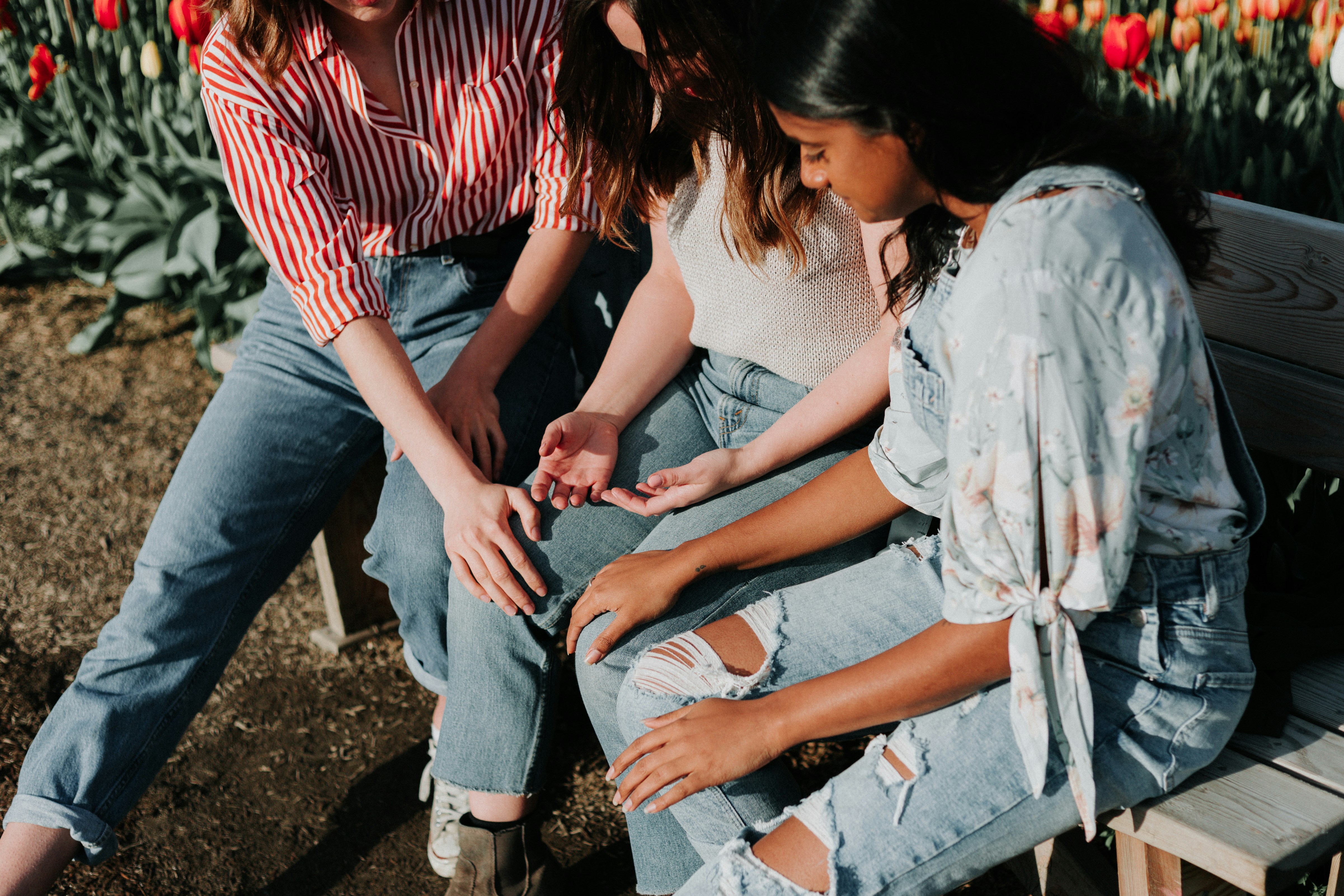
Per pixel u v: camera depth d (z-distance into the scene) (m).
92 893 2.06
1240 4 2.79
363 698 2.58
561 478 1.84
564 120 1.89
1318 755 1.39
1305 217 1.70
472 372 2.00
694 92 1.68
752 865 1.31
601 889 2.05
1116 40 2.55
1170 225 1.23
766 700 1.37
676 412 1.95
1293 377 1.74
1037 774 1.23
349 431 2.12
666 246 1.98
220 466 2.01
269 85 1.86
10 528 3.16
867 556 1.80
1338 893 1.45
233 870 2.13
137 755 1.90
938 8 1.12
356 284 1.87
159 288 4.02
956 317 1.20
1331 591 1.75
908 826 1.28
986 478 1.17
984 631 1.25
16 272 4.47
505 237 2.21
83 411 3.70
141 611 1.92
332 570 2.64
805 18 1.15
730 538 1.62
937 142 1.16
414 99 1.95
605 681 1.62
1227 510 1.27
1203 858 1.27
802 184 1.46
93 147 4.23
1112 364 1.10
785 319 1.79
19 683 2.60
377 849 2.18
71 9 3.97
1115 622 1.29
